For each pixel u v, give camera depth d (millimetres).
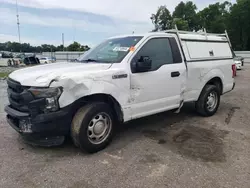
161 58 4398
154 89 4207
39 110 3168
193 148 3799
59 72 3338
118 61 3871
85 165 3236
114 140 4125
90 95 3537
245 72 18438
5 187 2727
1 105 6844
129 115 3934
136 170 3111
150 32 4543
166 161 3357
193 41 5117
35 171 3072
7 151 3645
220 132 4531
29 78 3283
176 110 4941
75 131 3418
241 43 62031
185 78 4777
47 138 3410
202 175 2998
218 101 5758
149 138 4227
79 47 60844
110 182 2840
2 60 40375
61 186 2754
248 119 5410
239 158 3459
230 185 2789
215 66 5523
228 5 67375
